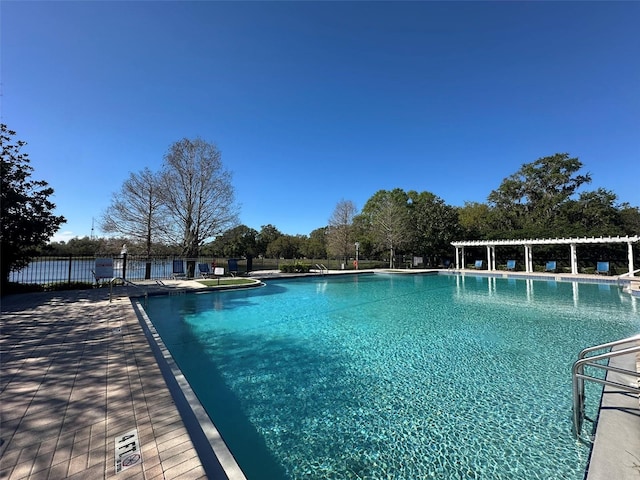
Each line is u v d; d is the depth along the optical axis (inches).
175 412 102.7
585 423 121.7
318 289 567.8
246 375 181.9
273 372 186.7
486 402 147.0
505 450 109.9
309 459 107.2
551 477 95.3
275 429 125.7
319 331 279.9
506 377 177.5
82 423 94.0
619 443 93.6
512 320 325.1
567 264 858.1
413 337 261.3
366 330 283.7
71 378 131.0
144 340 191.8
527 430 122.1
